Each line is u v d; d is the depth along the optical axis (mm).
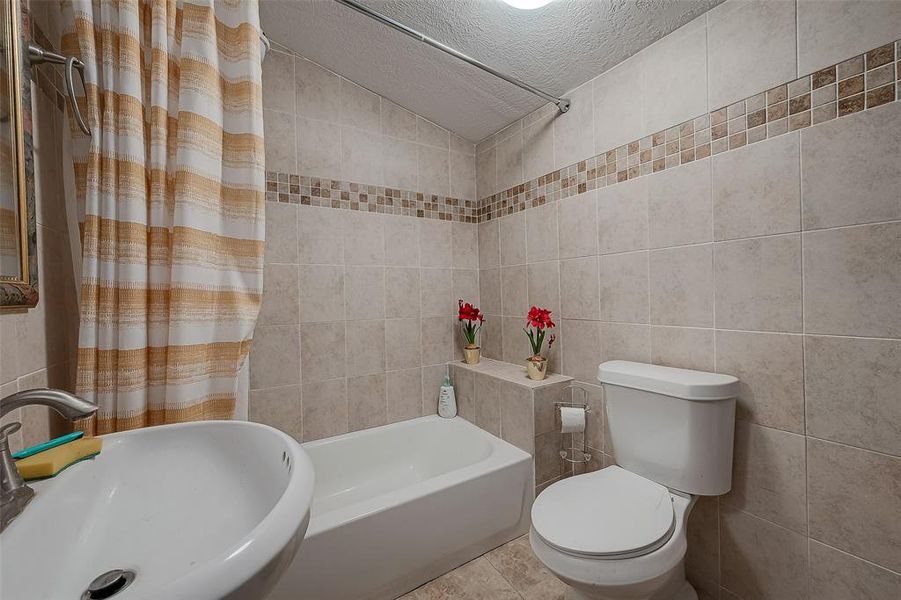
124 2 911
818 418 1051
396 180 2025
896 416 931
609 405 1375
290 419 1746
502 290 2137
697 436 1139
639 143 1463
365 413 1938
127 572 512
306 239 1776
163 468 709
